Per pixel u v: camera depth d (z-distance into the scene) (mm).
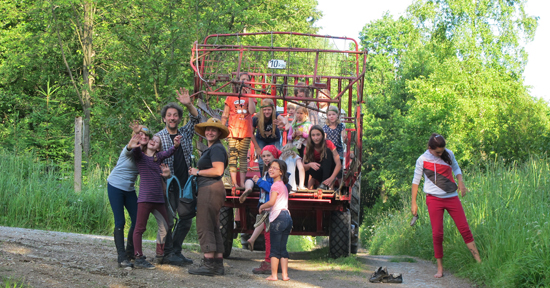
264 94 7289
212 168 5465
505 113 20219
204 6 16797
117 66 18016
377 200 35781
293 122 7789
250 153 7797
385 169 32625
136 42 16312
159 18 16500
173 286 4676
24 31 21141
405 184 28453
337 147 7770
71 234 8109
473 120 28938
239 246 11898
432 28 32719
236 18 17703
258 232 6816
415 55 33375
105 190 11203
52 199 10016
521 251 5504
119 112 17297
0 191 9609
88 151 16766
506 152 18844
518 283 5117
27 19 22375
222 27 16484
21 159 12062
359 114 7594
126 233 10156
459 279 6094
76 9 19922
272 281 5555
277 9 24172
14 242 5855
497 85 30281
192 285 4840
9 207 9477
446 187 6246
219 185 5543
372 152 36219
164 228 5676
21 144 14516
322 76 8203
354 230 8555
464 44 31328
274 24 18484
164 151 5555
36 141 15156
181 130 6008
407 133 28750
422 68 32906
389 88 37875
